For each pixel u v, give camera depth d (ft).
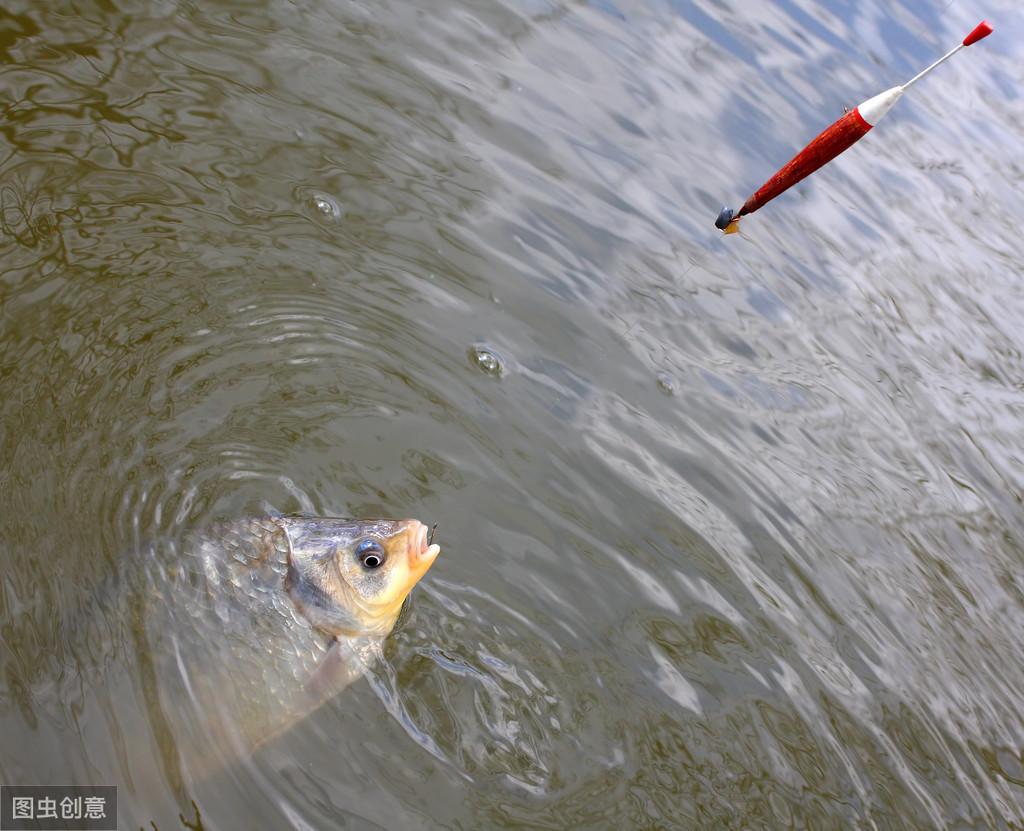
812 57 4.60
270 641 2.41
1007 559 3.15
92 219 3.04
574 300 3.26
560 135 3.70
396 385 2.94
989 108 4.94
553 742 2.46
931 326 3.71
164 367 2.82
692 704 2.56
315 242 3.17
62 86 3.33
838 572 2.91
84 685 2.30
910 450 3.28
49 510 2.53
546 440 2.93
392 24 3.86
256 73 3.54
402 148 3.48
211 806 2.22
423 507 2.74
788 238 3.77
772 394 3.24
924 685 2.76
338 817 2.27
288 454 2.76
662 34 4.35
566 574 2.70
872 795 2.53
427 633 2.55
